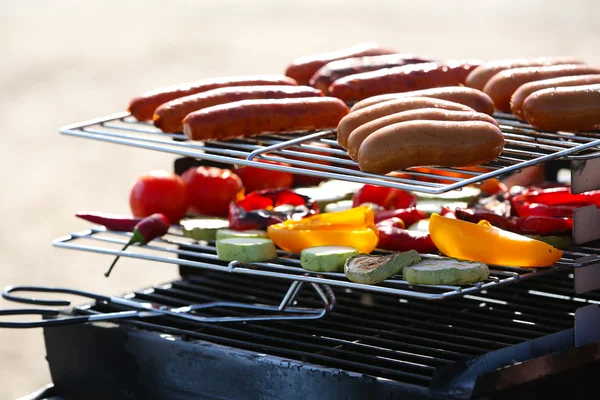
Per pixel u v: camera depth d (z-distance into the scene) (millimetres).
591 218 1380
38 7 12820
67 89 7953
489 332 1547
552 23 10078
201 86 1824
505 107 1779
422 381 1310
